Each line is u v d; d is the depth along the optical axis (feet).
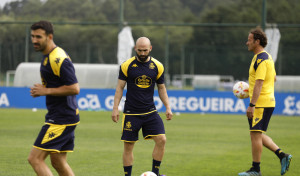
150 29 350.23
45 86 36.29
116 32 329.93
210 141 78.38
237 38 296.10
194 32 312.50
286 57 219.00
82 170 52.21
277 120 119.96
